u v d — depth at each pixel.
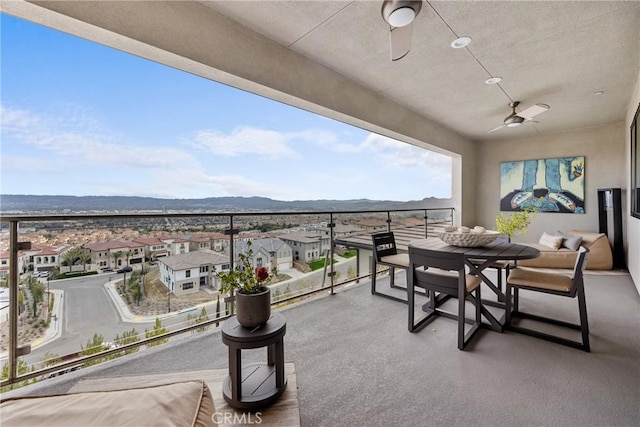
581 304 2.10
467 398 1.59
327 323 2.59
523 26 2.28
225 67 2.19
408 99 3.86
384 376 1.80
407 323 2.58
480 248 2.60
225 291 1.65
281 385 1.60
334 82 3.07
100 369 1.86
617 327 2.46
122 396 0.84
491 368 1.88
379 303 3.09
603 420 1.42
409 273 2.42
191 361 1.96
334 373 1.83
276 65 2.53
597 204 5.01
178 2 1.95
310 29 2.34
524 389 1.66
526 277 2.38
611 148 4.90
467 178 6.05
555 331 2.40
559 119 4.68
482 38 2.45
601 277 4.02
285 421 1.43
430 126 4.75
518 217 4.41
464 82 3.34
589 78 3.22
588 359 1.97
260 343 1.48
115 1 1.70
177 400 0.84
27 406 0.78
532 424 1.41
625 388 1.66
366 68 3.01
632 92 3.59
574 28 2.31
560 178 5.36
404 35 2.03
